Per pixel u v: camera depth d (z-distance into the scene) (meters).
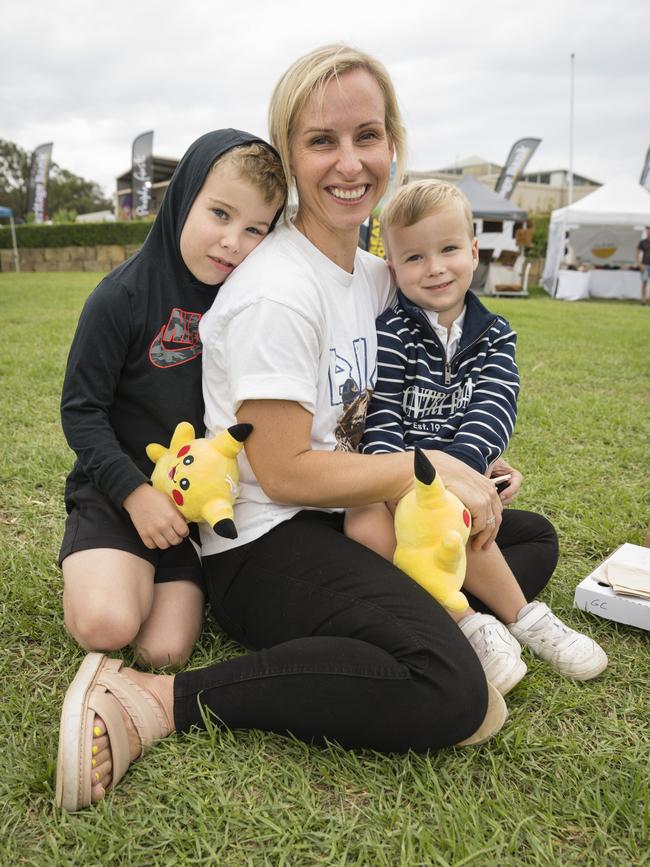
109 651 1.61
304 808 1.20
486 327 1.79
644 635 1.81
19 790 1.21
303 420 1.43
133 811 1.19
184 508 1.48
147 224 20.14
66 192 57.00
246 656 1.34
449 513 1.43
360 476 1.45
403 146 1.70
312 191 1.53
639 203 15.42
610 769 1.33
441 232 1.72
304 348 1.42
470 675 1.29
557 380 5.32
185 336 1.63
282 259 1.50
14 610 1.78
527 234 15.94
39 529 2.28
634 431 3.83
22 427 3.38
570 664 1.59
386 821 1.18
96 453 1.53
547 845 1.15
